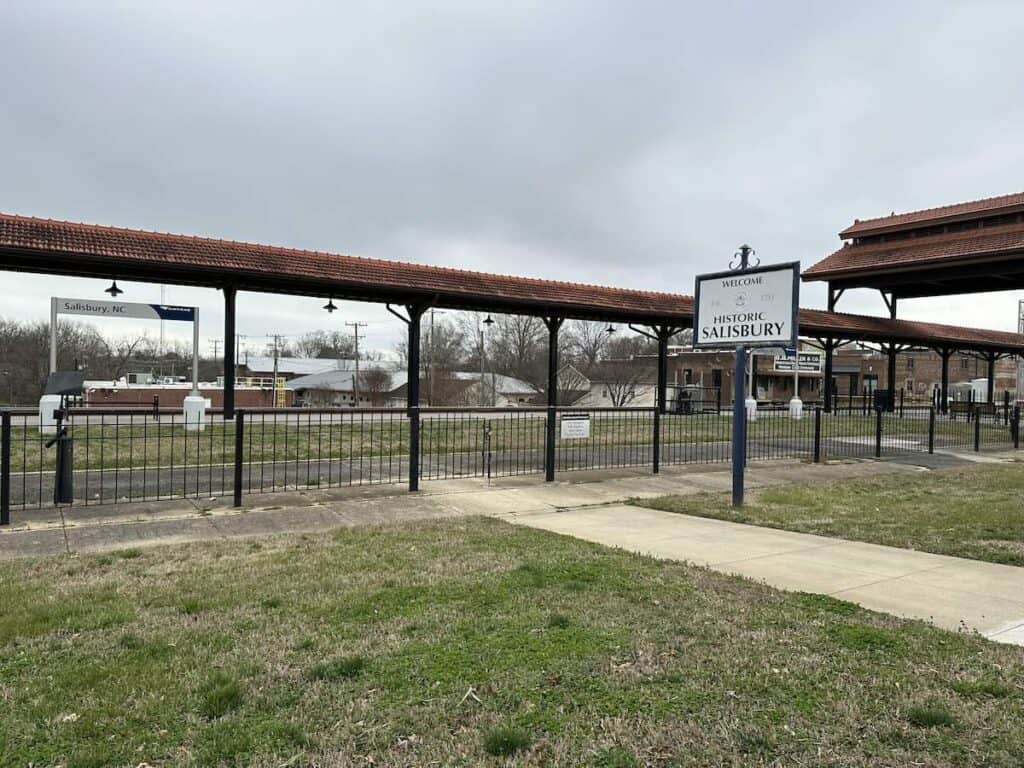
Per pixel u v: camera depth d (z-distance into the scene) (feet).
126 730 10.13
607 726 10.39
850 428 76.23
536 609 15.76
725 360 198.49
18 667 12.28
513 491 34.45
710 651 13.41
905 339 116.98
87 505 28.04
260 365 289.74
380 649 13.28
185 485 31.94
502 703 11.14
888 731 10.32
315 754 9.55
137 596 16.52
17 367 223.10
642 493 34.94
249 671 12.17
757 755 9.65
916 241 127.95
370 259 71.97
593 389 227.81
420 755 9.58
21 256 51.13
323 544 22.49
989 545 23.68
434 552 21.47
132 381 169.27
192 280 61.77
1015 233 112.27
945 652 13.52
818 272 132.05
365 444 49.29
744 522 27.86
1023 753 9.68
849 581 18.94
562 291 82.58
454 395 215.10
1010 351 145.79
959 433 75.61
